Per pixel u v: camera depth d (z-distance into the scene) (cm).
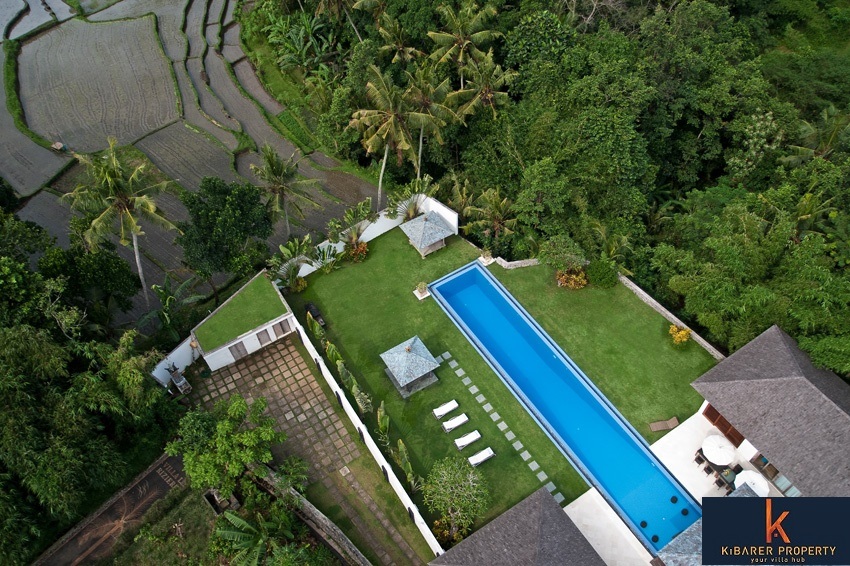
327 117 4769
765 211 3647
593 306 3575
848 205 3750
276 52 6012
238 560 2494
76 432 2530
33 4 6881
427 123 3834
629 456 2942
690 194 4231
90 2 6956
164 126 5166
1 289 2683
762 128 4272
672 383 3191
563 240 3569
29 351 2566
